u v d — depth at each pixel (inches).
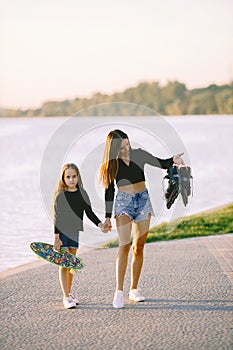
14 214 590.2
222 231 470.0
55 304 273.3
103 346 218.1
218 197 722.2
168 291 293.0
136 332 232.8
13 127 3166.8
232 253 382.3
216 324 241.0
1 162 1270.9
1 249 421.1
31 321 248.2
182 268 341.1
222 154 1408.7
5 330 237.0
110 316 254.1
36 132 2583.7
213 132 2427.4
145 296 285.1
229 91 4183.1
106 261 362.0
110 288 301.0
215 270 335.6
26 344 221.1
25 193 766.5
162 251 391.5
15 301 278.5
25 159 1344.7
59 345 219.8
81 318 251.8
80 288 301.3
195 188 809.5
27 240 456.8
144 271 335.3
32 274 331.3
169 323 243.3
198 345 217.3
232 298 279.4
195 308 263.7
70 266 265.1
